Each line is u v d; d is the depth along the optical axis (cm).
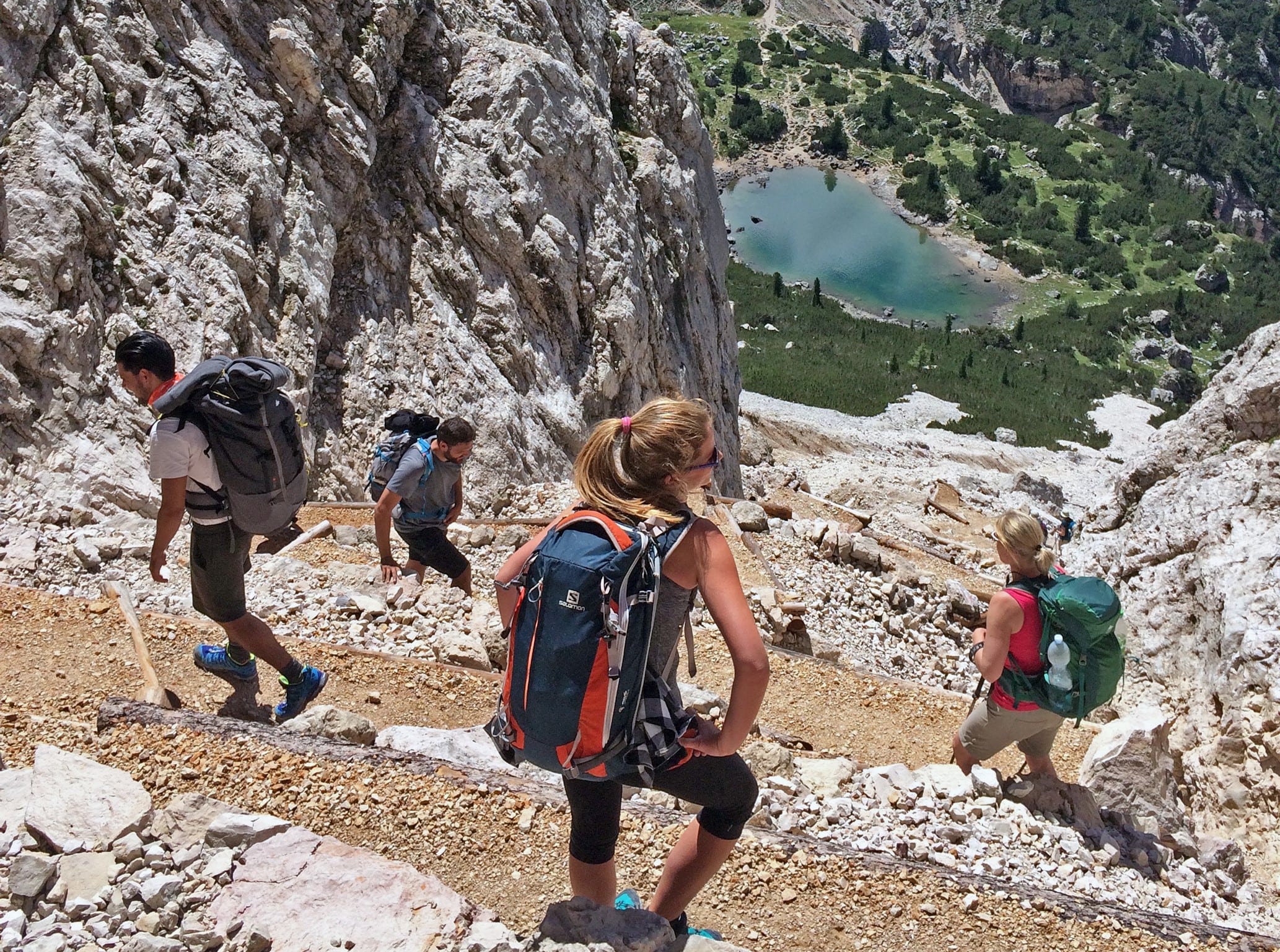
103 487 807
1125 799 570
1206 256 9950
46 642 582
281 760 457
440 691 606
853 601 984
